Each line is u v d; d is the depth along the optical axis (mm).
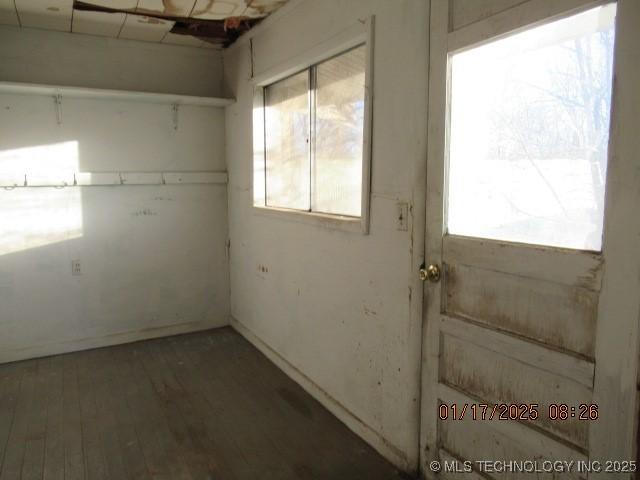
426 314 1922
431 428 1938
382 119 2080
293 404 2707
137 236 3707
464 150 1718
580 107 1346
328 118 2619
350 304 2385
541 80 1443
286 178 3150
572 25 1349
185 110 3805
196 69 3818
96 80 3482
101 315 3631
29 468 2129
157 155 3730
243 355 3449
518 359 1553
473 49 1651
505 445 1626
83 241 3521
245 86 3502
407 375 2021
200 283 3992
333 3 2389
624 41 1197
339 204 2570
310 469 2111
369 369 2273
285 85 3094
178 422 2514
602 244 1291
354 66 2371
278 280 3158
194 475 2076
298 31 2734
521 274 1523
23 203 3314
